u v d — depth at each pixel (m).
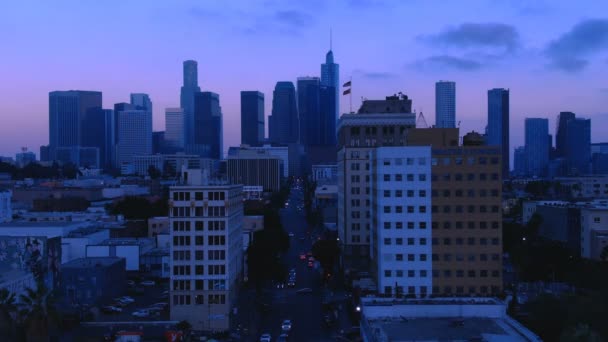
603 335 118.44
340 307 176.50
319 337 144.12
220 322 160.12
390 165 169.75
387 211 169.62
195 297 161.88
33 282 150.12
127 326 151.62
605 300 133.62
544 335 129.88
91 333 145.75
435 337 109.00
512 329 116.12
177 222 163.25
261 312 173.12
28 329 108.94
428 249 168.50
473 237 167.62
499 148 167.88
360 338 137.38
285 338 141.12
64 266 177.50
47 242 163.25
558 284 197.25
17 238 153.75
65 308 165.62
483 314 127.31
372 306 127.31
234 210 181.88
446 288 167.88
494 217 167.62
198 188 163.38
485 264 167.38
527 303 147.38
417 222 168.75
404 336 109.88
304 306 180.12
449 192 168.50
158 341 139.25
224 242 163.12
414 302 131.50
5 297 116.69
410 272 168.62
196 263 162.38
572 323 123.69
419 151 169.25
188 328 154.00
